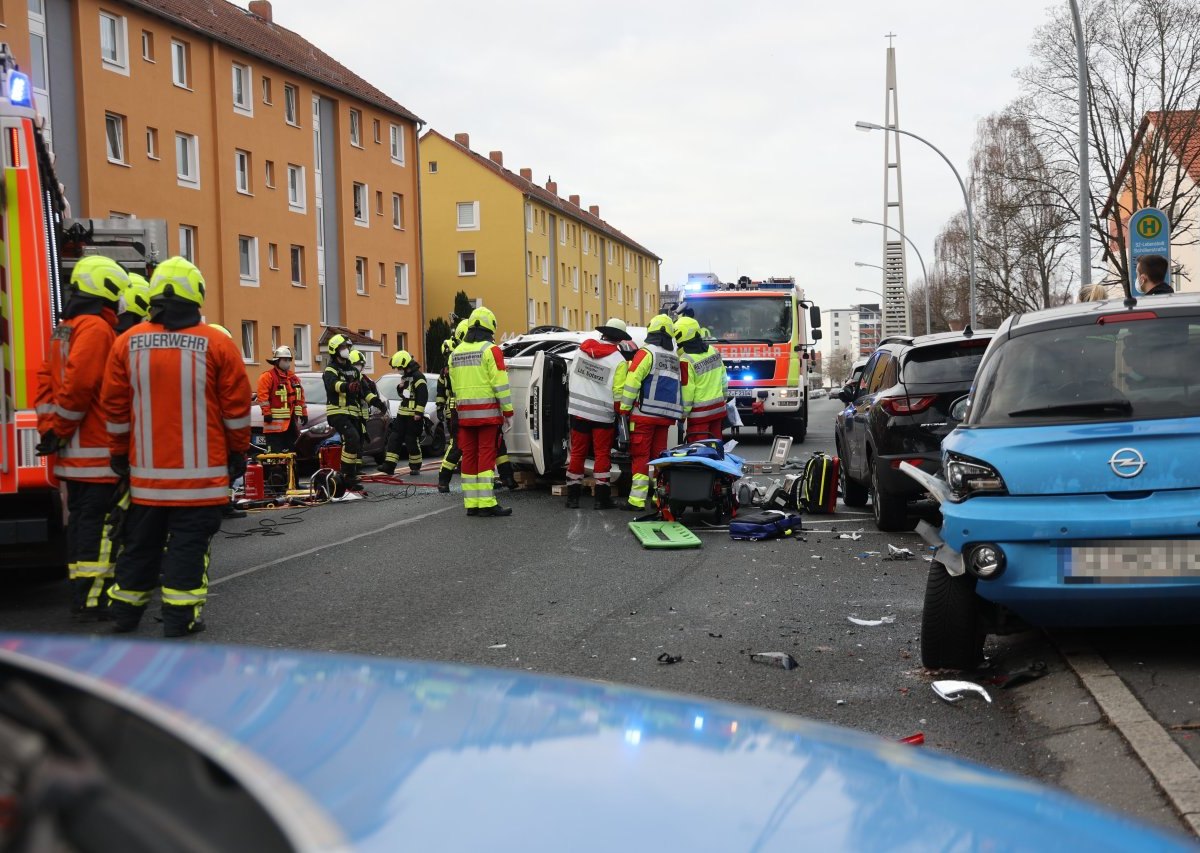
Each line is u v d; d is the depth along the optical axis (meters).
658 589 8.27
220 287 39.59
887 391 10.80
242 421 6.83
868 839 1.36
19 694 1.44
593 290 83.75
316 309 45.91
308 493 15.06
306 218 45.28
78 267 7.55
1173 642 6.01
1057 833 1.45
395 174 52.62
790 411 24.03
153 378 6.67
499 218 67.44
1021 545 5.29
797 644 6.54
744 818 1.37
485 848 1.16
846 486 13.33
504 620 7.29
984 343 10.69
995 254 51.78
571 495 13.49
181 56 38.38
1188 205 38.53
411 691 1.70
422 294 55.03
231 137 40.25
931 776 1.67
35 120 7.88
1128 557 5.16
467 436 12.82
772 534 10.73
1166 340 5.81
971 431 5.77
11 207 7.73
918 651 6.32
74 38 32.88
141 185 35.53
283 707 1.49
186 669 1.62
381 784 1.27
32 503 7.93
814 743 1.77
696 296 24.36
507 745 1.49
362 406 16.12
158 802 1.16
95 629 7.39
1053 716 5.02
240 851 1.07
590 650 6.46
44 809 1.17
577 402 13.21
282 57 43.38
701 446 12.16
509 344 17.72
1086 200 21.83
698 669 6.02
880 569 9.02
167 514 6.89
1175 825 3.78
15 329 7.75
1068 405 5.60
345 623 7.30
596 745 1.56
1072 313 6.24
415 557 10.03
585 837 1.24
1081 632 6.30
